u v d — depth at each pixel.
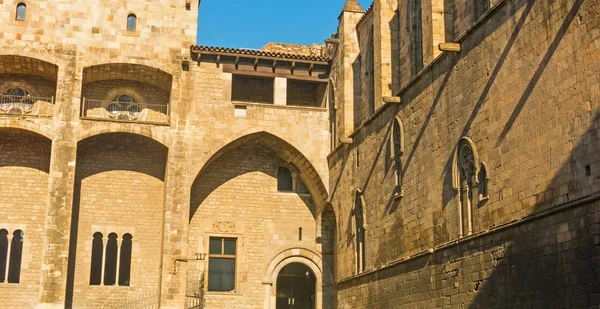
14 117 47.62
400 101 39.84
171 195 48.44
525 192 28.78
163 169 51.38
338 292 47.16
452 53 34.66
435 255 35.03
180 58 50.31
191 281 49.94
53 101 50.59
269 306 50.94
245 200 52.12
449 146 34.47
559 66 27.28
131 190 50.75
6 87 50.28
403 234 38.59
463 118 33.44
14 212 49.16
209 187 51.69
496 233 30.28
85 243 49.28
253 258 51.50
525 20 29.34
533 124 28.55
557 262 26.58
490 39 31.64
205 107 50.12
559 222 26.62
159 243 50.38
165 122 49.50
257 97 54.69
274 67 51.78
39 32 48.91
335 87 50.59
